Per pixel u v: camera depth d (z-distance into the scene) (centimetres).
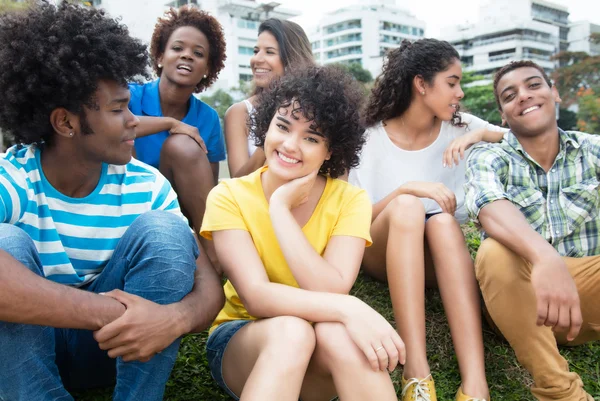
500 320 203
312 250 177
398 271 208
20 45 166
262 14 5169
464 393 196
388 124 278
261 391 148
